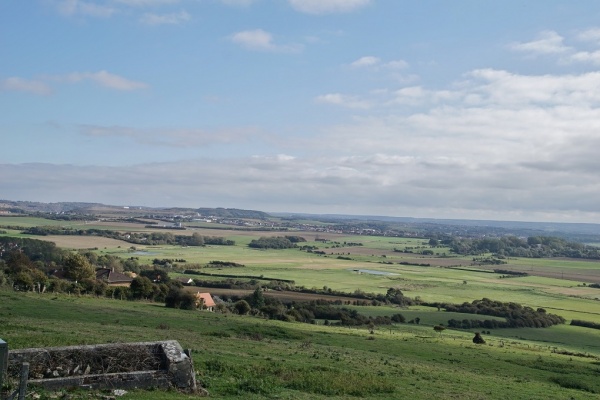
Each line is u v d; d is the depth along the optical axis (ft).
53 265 479.82
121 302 301.02
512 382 158.61
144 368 78.95
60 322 178.09
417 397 108.99
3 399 60.44
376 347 215.92
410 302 479.00
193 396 76.54
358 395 103.55
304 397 90.99
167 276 475.31
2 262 427.74
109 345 78.48
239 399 81.25
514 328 386.52
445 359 202.08
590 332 383.86
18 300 232.12
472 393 126.82
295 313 353.72
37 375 71.20
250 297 398.01
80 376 72.59
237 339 184.96
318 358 153.79
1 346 62.49
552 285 644.27
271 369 115.44
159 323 208.54
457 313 431.84
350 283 585.63
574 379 179.22
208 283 498.28
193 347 141.59
